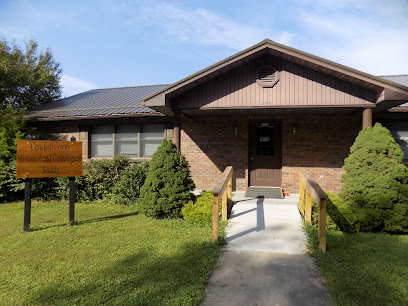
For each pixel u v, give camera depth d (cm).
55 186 995
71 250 476
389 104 685
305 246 488
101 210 802
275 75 731
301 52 663
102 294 329
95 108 1172
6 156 988
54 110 1229
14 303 315
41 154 624
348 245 490
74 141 659
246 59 719
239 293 336
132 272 388
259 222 620
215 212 503
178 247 485
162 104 721
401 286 343
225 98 750
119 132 1134
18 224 659
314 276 380
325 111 839
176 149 732
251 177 1023
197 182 1038
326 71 690
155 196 687
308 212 601
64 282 361
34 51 2422
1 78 2016
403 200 582
